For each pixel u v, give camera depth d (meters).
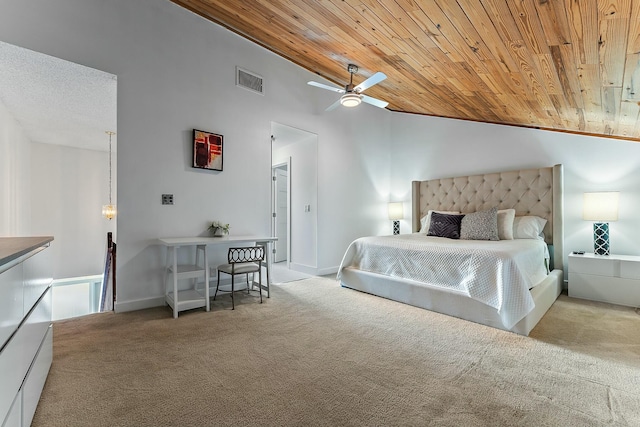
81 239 5.82
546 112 3.19
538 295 2.61
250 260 3.32
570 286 3.38
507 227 3.74
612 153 3.53
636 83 1.97
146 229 3.03
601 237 3.39
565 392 1.60
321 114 4.72
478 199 4.53
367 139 5.43
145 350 2.08
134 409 1.45
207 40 3.46
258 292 3.64
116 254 2.88
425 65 2.71
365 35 2.48
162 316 2.78
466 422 1.37
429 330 2.45
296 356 2.01
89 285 5.86
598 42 1.60
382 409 1.46
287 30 3.00
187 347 2.13
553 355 2.01
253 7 2.76
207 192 3.46
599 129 3.37
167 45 3.16
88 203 5.89
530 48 1.87
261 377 1.74
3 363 1.00
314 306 3.10
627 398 1.54
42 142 5.40
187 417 1.40
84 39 2.67
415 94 3.89
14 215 4.12
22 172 4.64
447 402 1.52
